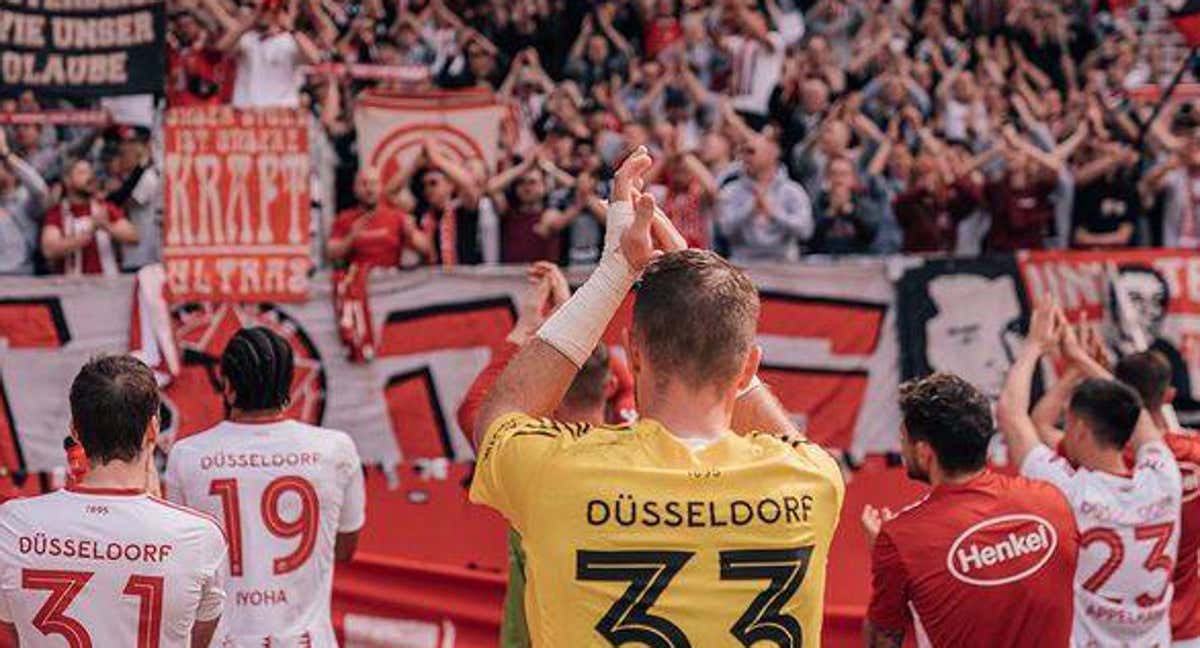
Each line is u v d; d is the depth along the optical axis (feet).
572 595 9.19
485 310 27.68
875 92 45.50
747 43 45.93
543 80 45.83
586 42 48.42
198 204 27.61
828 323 27.96
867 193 38.42
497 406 9.74
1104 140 38.81
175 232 27.53
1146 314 28.14
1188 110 41.96
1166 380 21.61
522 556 17.53
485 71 46.09
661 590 9.17
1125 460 20.34
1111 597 18.71
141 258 33.63
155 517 13.91
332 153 38.04
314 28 42.14
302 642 17.71
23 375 27.12
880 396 27.99
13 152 35.83
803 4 53.42
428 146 33.09
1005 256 28.14
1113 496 18.53
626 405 19.80
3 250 33.55
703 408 9.53
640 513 9.21
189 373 27.35
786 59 47.06
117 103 35.63
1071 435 18.99
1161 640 19.02
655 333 9.41
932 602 15.07
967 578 14.97
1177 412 28.09
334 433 18.16
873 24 47.65
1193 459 19.89
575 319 9.78
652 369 9.52
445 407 27.55
